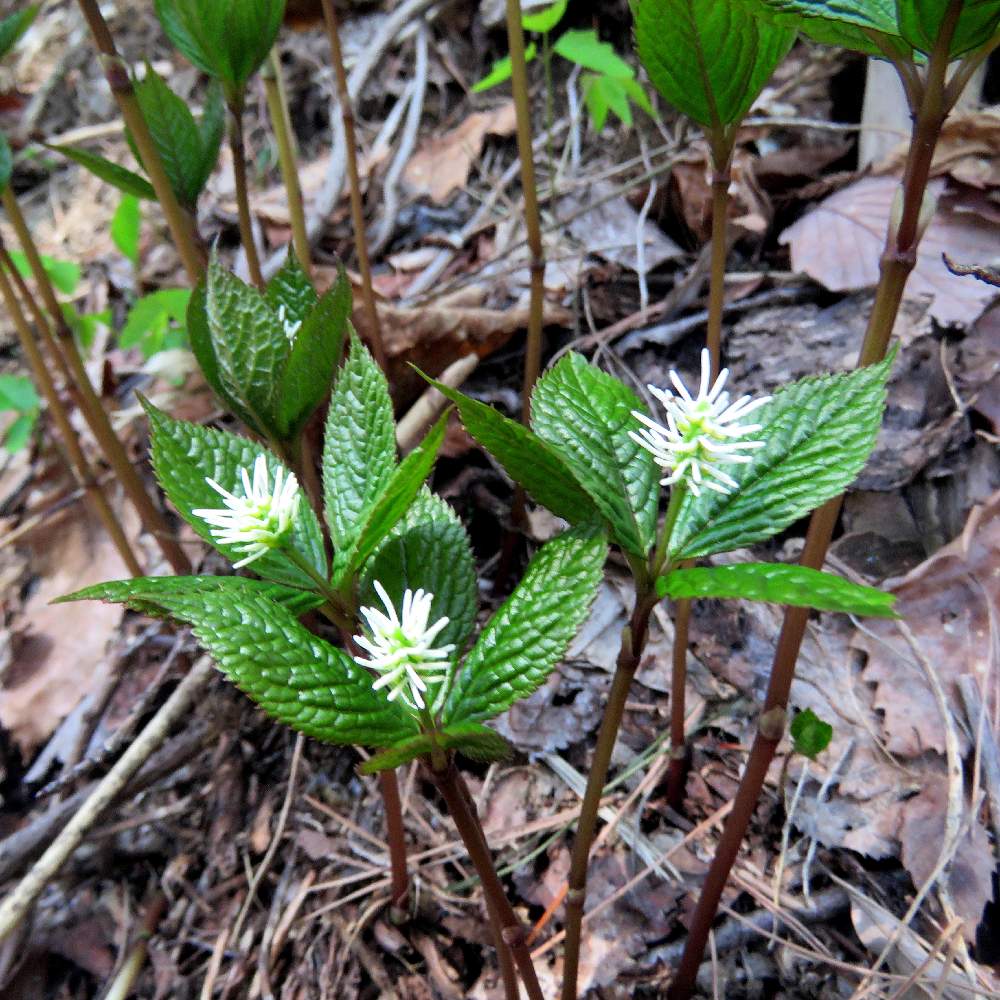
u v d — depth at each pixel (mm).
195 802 469
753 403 179
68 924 441
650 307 549
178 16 331
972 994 318
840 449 195
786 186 569
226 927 424
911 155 212
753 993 343
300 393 249
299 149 742
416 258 638
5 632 559
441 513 235
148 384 655
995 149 493
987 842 349
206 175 361
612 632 452
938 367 457
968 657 392
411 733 196
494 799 424
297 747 454
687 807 401
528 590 197
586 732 429
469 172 682
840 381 202
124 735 467
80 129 837
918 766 376
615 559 467
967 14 185
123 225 583
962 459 436
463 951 386
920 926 341
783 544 463
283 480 223
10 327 720
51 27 916
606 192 634
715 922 361
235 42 312
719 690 426
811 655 416
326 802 451
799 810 379
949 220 499
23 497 628
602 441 211
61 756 513
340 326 240
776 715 272
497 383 554
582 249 596
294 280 284
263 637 185
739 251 568
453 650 210
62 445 633
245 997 399
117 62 317
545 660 192
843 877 364
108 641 552
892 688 395
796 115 614
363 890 405
